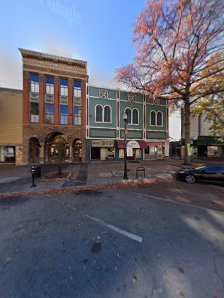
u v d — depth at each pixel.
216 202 6.22
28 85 18.09
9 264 2.92
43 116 18.67
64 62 19.27
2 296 2.28
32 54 18.00
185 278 2.53
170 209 5.54
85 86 20.08
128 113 21.59
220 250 3.24
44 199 6.84
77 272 2.71
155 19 13.33
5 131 17.61
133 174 12.02
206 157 26.41
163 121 23.45
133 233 3.98
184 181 9.88
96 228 4.27
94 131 20.17
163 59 15.00
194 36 12.61
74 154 20.19
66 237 3.84
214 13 11.48
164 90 16.28
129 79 17.73
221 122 17.50
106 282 2.49
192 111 18.91
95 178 10.71
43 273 2.70
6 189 8.34
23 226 4.43
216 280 2.47
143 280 2.51
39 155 18.81
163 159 23.17
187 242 3.55
